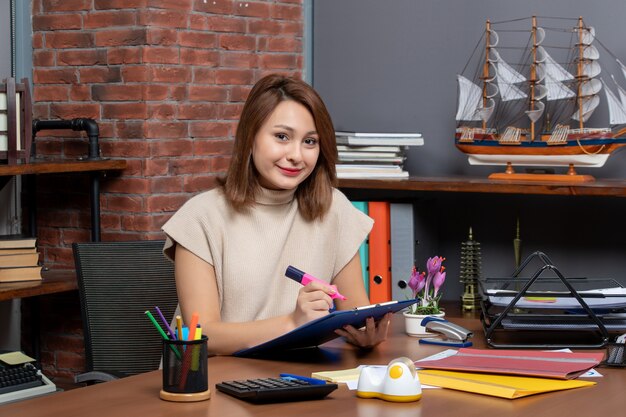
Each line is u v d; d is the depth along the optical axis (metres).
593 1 3.30
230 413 1.69
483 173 3.52
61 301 3.72
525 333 2.45
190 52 3.53
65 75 3.61
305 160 2.32
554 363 2.01
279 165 2.29
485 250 3.55
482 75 3.52
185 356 1.77
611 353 2.11
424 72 3.64
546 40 3.39
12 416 1.67
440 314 2.53
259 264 2.38
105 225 3.54
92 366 2.83
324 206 2.45
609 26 3.28
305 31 3.90
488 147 3.29
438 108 3.61
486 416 1.68
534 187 3.02
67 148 3.64
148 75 3.42
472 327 2.55
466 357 2.09
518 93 3.34
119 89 3.48
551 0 3.38
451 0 3.56
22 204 3.79
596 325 2.29
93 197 3.45
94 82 3.54
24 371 2.70
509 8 3.45
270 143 2.28
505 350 2.17
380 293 3.39
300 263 2.45
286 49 3.85
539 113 3.26
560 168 3.37
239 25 3.69
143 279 2.87
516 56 3.45
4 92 3.10
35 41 3.68
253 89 2.34
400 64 3.69
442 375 1.95
